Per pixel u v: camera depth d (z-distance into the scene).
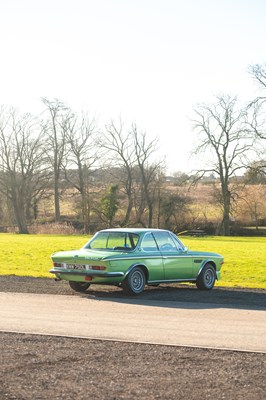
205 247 42.12
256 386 7.15
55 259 16.86
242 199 73.19
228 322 11.82
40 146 80.31
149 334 10.48
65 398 6.68
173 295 16.56
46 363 8.27
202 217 77.50
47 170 81.81
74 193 83.81
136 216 81.19
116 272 15.93
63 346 9.42
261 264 28.14
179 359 8.54
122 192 83.62
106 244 16.97
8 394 6.79
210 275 18.41
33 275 22.52
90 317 12.36
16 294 16.39
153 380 7.41
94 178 83.25
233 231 74.69
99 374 7.70
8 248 37.69
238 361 8.41
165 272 17.06
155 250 16.95
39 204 92.94
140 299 15.55
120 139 80.25
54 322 11.71
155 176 79.56
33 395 6.77
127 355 8.79
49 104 80.25
